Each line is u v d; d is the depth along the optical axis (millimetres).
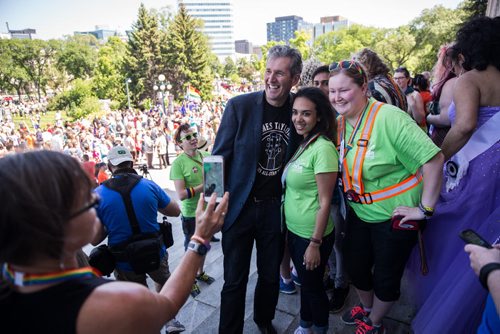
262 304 2238
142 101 46750
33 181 646
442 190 2041
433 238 2014
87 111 43125
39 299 693
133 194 2400
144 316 769
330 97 1824
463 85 1695
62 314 685
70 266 756
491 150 1669
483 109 1679
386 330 2145
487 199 1688
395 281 1872
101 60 53250
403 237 1779
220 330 2129
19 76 65000
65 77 70562
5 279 730
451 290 1686
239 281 2129
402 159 1706
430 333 1715
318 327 2037
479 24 1687
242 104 2137
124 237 2414
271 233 2170
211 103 35375
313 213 1931
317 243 1899
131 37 47125
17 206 623
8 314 699
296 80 2074
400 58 45406
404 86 3750
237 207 2111
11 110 52375
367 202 1845
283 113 2111
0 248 653
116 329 708
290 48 2012
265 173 2141
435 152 1584
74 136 12992
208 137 15695
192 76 48094
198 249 1078
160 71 47062
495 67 1639
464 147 1771
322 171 1814
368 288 2113
